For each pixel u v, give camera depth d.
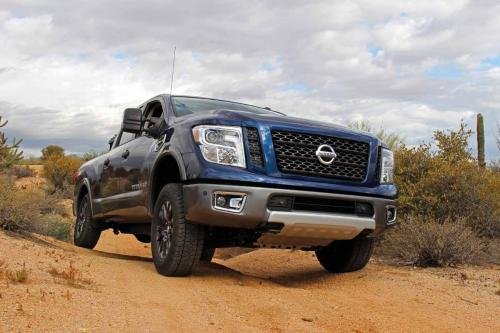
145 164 6.99
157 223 6.38
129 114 7.09
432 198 9.59
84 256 7.12
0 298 4.02
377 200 6.13
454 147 10.49
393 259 8.60
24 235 8.82
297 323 4.42
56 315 3.84
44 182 24.14
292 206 5.66
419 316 4.95
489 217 9.77
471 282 6.63
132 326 3.84
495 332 4.60
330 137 6.01
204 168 5.63
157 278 5.93
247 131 5.71
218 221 5.64
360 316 4.82
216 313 4.52
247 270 8.34
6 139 13.11
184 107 7.20
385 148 6.57
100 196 8.87
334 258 7.17
